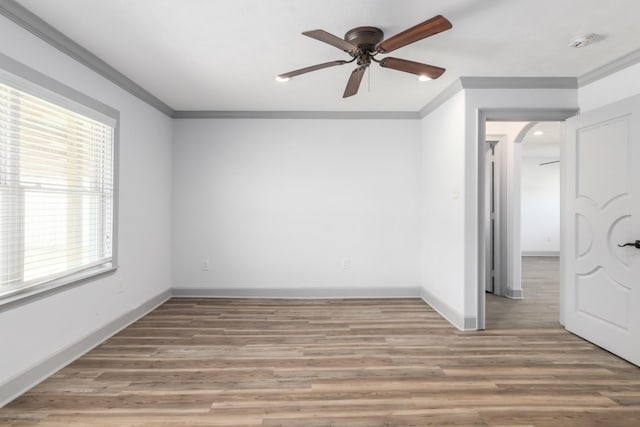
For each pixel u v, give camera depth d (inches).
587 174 116.6
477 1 79.5
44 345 91.5
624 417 75.4
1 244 80.7
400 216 174.4
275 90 140.5
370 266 174.4
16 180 83.8
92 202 112.2
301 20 87.8
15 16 80.4
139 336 121.0
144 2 79.9
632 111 100.1
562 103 128.3
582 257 119.5
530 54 107.4
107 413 75.8
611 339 107.7
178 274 172.6
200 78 127.6
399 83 132.6
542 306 162.6
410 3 80.4
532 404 80.3
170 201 170.6
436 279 154.6
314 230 173.6
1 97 79.4
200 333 124.4
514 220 177.6
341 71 120.7
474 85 127.0
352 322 136.9
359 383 89.4
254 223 173.3
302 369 96.9
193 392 84.6
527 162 341.7
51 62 92.5
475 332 126.5
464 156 128.2
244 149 172.6
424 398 82.7
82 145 106.7
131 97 133.2
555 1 79.9
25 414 75.3
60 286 96.3
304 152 173.0
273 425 72.2
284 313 147.9
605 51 105.5
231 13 84.7
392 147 173.8
